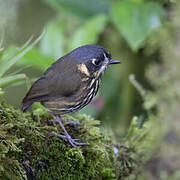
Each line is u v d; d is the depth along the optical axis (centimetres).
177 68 1431
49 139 696
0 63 710
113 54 1430
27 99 789
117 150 797
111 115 1400
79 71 818
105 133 782
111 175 717
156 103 1435
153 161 1166
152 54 1454
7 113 666
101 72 857
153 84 1460
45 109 818
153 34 1387
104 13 1321
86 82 827
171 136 1398
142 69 1445
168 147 1370
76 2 1318
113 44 1427
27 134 672
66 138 721
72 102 823
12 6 1669
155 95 1416
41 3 1702
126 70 1420
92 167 707
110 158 757
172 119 1424
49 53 1280
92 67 830
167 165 1328
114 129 1286
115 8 1185
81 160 689
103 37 1424
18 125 672
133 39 1147
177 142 1388
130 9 1171
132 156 812
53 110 812
